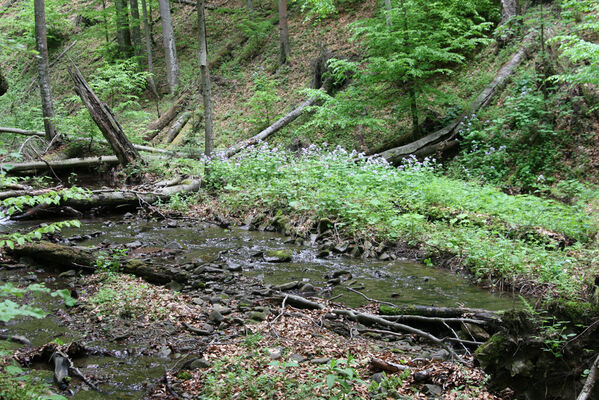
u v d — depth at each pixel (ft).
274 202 36.19
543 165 39.19
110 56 83.97
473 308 18.29
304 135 56.59
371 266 25.35
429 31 46.21
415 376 12.80
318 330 16.37
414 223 28.35
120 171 48.70
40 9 48.42
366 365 13.60
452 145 46.01
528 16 51.03
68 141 49.98
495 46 53.16
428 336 15.89
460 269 24.29
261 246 29.09
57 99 84.43
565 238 25.86
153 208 38.17
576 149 38.50
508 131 43.88
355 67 47.75
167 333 15.57
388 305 19.12
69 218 36.17
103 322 16.21
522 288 20.93
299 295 20.24
